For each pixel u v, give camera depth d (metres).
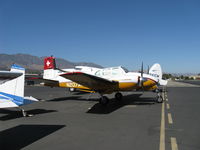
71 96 14.39
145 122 5.96
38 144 4.03
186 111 7.89
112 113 7.53
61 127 5.42
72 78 8.81
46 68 14.35
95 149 3.74
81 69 12.76
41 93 17.14
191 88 25.11
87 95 15.17
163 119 6.37
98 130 5.09
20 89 6.59
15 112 7.79
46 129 5.20
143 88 9.99
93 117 6.78
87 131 5.00
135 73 10.56
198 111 7.88
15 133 4.83
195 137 4.42
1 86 6.45
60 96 14.38
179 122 5.93
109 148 3.78
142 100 11.72
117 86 9.81
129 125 5.60
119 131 4.98
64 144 4.03
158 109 8.42
